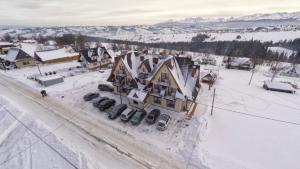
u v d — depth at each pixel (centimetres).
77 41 11638
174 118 3108
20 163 2106
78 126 2842
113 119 3059
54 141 2456
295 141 2655
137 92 3353
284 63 9100
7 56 6488
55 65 6675
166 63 3091
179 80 3216
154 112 3078
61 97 3856
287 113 3528
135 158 2225
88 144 2441
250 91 4666
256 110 3594
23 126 2789
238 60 7700
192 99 3169
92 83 4719
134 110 3194
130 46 13662
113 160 2180
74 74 5544
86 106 3484
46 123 2889
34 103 3575
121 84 3741
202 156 2264
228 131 2830
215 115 3309
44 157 2183
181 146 2445
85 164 2075
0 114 3138
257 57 8162
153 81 3344
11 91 4153
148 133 2712
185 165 2134
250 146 2495
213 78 5150
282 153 2381
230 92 4531
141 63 3684
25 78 5075
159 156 2267
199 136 2659
